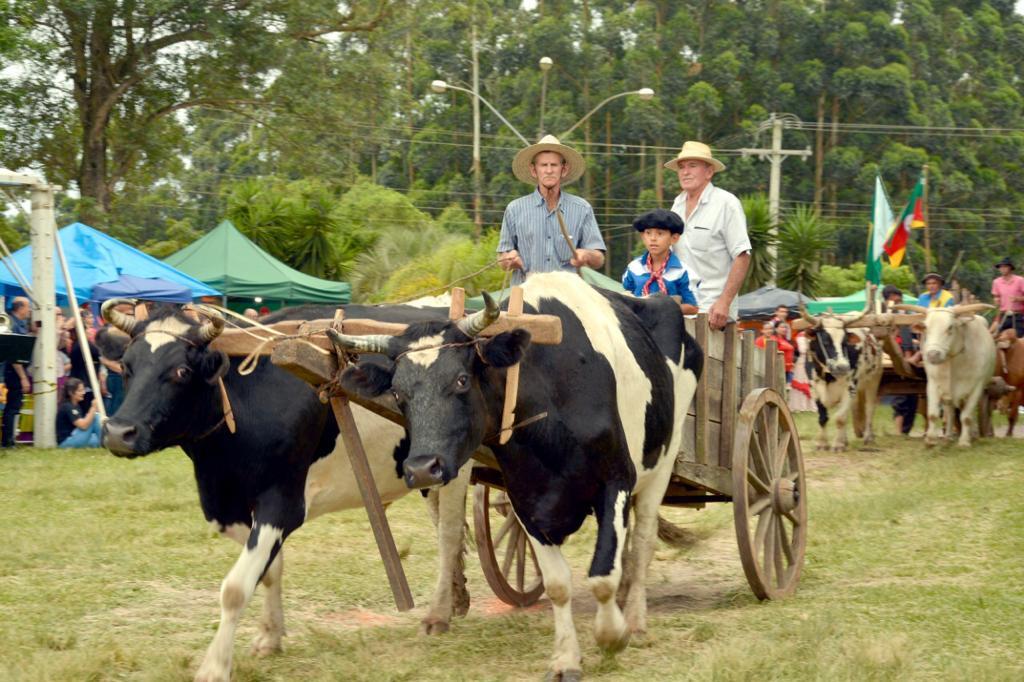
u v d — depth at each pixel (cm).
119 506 990
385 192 4522
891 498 1077
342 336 489
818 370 1625
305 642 609
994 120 6881
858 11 6681
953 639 573
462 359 479
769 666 512
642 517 622
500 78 6306
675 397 634
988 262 6066
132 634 614
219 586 731
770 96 6253
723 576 821
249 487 537
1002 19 7938
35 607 661
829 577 783
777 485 727
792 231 3062
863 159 6225
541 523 530
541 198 733
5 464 1200
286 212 2955
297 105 2758
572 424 522
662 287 714
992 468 1296
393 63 2925
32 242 1390
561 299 564
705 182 796
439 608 638
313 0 2655
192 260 2177
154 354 512
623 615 610
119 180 2980
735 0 6625
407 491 619
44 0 2433
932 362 1499
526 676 536
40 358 1383
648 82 5956
